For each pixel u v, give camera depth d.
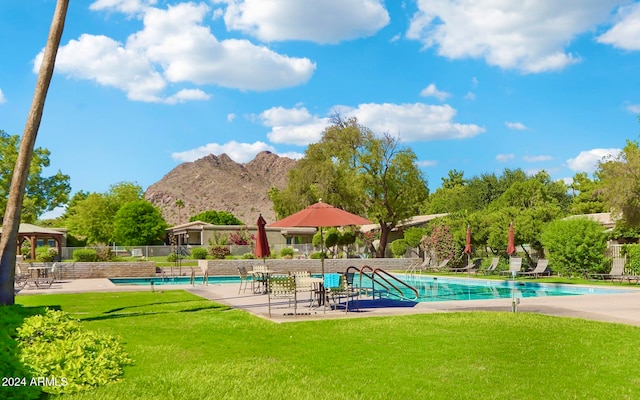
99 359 6.90
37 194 55.78
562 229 23.75
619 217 27.36
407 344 8.22
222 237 52.25
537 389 5.91
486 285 23.53
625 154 24.14
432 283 25.28
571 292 19.95
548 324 9.82
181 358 7.54
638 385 6.05
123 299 15.36
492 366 6.86
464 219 31.00
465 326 9.69
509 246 23.16
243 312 12.15
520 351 7.67
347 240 40.03
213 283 23.53
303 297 15.86
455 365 6.93
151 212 55.69
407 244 37.66
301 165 44.28
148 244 54.75
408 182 41.47
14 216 9.53
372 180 40.88
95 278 27.17
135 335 9.23
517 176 62.84
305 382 6.24
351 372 6.66
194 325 10.26
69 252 38.69
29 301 14.84
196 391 5.93
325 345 8.28
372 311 12.23
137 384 6.23
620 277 21.06
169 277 27.80
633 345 8.03
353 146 43.06
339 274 13.59
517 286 22.34
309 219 13.52
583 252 22.86
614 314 11.23
